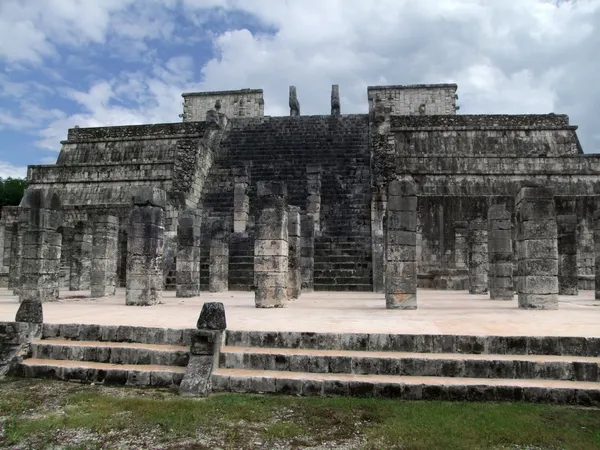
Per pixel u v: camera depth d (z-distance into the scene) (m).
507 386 7.18
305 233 20.78
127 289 14.84
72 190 33.84
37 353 9.09
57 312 12.34
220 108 40.19
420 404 7.02
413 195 13.51
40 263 16.02
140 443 5.87
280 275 13.88
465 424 6.20
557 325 9.68
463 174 29.58
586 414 6.62
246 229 26.11
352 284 21.69
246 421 6.52
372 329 9.06
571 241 20.25
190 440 5.94
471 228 20.70
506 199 27.55
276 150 31.41
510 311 12.74
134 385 8.15
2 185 59.28
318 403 7.09
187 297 18.09
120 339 9.23
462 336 8.23
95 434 6.12
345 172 28.67
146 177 33.03
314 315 11.60
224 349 8.43
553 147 31.92
